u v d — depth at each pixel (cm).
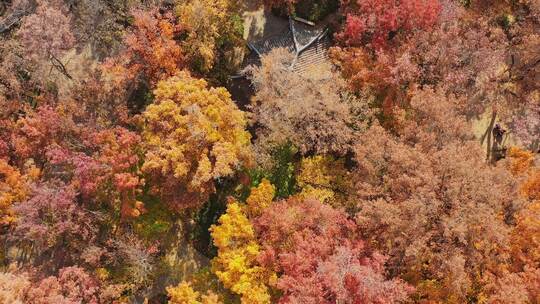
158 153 3831
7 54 4441
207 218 4500
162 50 4084
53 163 4262
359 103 3975
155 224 4431
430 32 4050
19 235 4200
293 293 3294
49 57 4469
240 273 3619
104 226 4350
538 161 4412
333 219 3566
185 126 3806
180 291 3691
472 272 3525
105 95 4438
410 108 4075
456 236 3334
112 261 4209
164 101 3831
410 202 3300
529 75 4662
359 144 3828
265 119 3956
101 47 4816
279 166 4284
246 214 3912
